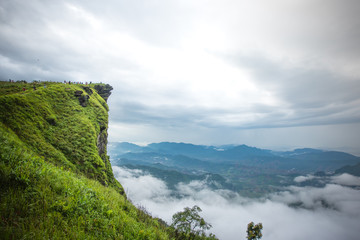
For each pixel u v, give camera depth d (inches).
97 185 722.2
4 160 372.2
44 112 1165.1
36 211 304.7
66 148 1033.5
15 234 245.9
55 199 356.5
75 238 299.4
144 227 534.6
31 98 1175.6
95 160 1122.7
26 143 804.6
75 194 413.1
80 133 1253.1
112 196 655.8
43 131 1022.4
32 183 355.6
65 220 328.5
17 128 850.8
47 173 413.4
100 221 392.8
